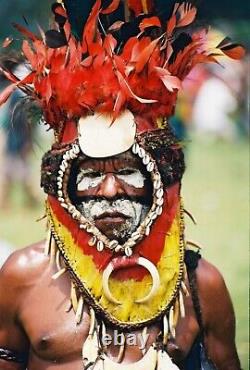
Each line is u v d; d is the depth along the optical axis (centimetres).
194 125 1570
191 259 446
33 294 437
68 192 427
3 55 446
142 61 420
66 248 430
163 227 429
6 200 1228
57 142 429
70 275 432
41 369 436
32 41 436
